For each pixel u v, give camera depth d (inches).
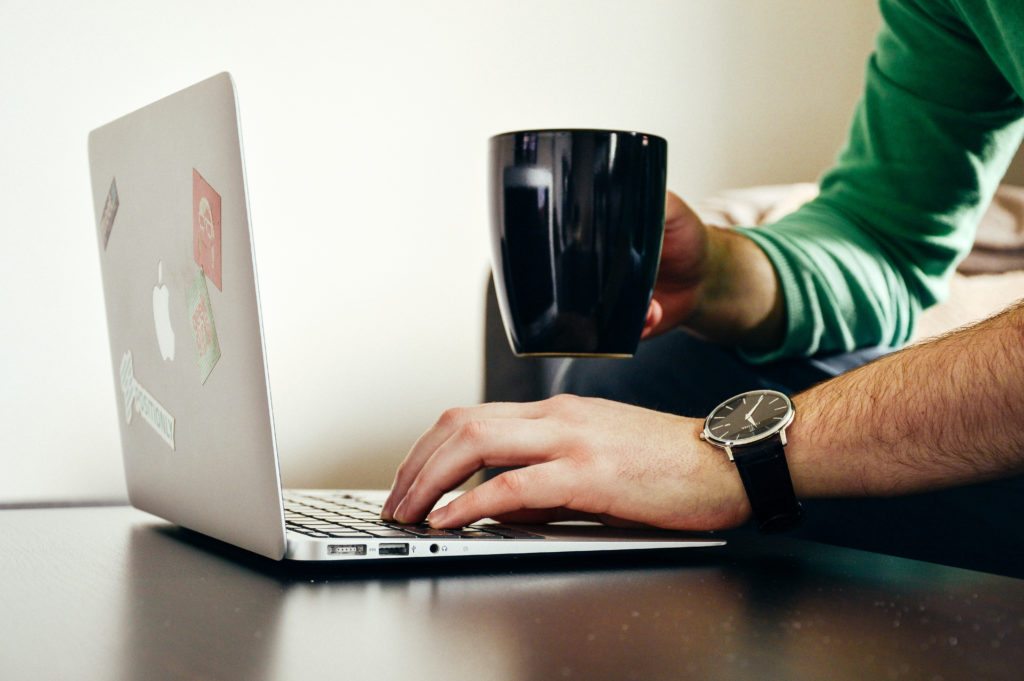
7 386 50.6
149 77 53.4
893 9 53.7
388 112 59.7
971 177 53.6
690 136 68.8
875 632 18.4
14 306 50.7
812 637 17.9
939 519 43.0
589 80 65.3
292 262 57.6
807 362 52.4
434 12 60.6
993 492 42.9
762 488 29.6
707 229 48.6
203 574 23.7
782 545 31.9
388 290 60.3
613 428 30.7
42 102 51.1
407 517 28.6
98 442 52.5
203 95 23.6
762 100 70.8
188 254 25.7
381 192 59.9
